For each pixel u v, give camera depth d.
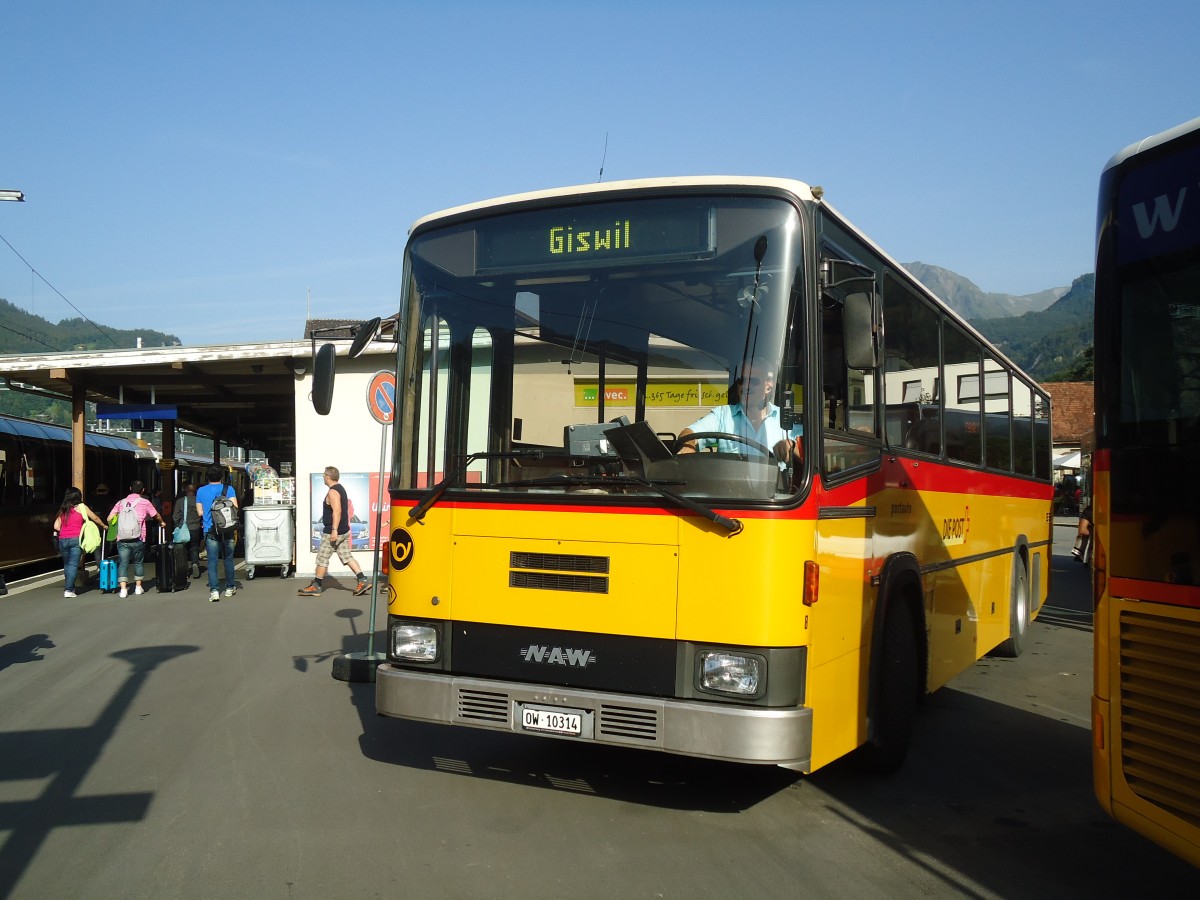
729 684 4.96
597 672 5.24
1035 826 5.64
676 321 5.37
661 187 5.54
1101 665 4.26
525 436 5.63
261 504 19.25
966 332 9.12
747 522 5.00
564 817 5.63
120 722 7.79
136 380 20.69
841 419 5.66
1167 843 3.89
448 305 6.00
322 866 4.88
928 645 7.28
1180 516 3.90
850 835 5.43
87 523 16.25
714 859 5.03
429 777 6.38
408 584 5.80
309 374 18.91
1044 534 13.32
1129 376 4.16
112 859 4.96
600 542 5.28
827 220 5.71
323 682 9.29
